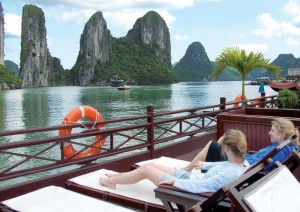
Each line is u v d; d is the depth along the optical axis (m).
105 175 4.52
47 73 189.38
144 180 4.41
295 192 2.25
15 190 4.57
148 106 6.69
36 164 18.52
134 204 3.83
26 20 179.75
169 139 7.38
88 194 4.22
